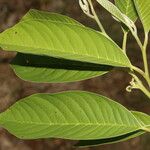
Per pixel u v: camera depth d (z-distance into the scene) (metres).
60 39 0.50
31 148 2.14
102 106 0.53
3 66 2.40
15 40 0.48
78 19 2.46
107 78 2.36
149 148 1.95
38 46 0.49
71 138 0.51
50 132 0.52
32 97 0.52
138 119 0.58
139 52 2.29
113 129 0.53
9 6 2.71
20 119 0.52
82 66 0.58
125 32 0.59
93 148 2.02
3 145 2.14
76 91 0.53
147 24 0.57
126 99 2.27
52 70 0.59
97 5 2.45
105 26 2.34
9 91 2.35
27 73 0.59
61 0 2.64
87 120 0.53
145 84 2.06
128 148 1.99
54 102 0.52
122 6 0.62
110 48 0.52
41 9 2.68
